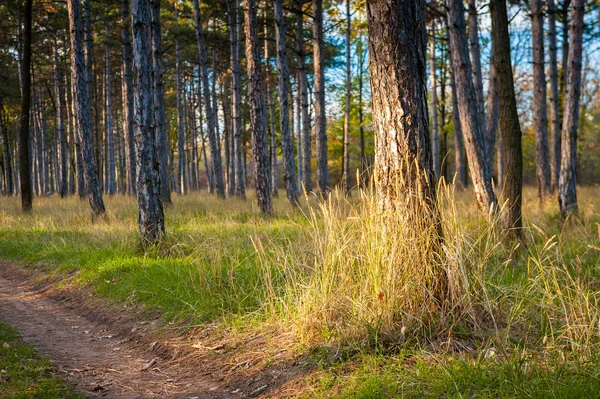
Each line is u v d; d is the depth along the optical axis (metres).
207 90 22.92
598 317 4.18
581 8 11.08
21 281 9.59
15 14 25.02
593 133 37.06
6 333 5.88
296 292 5.35
